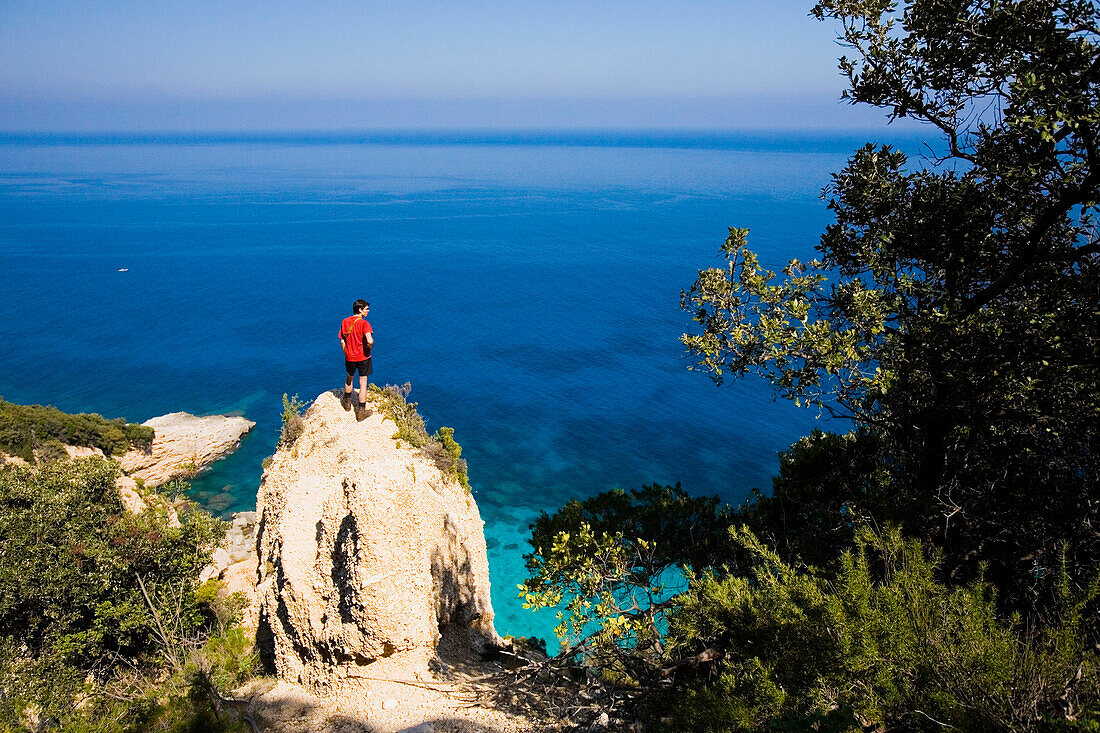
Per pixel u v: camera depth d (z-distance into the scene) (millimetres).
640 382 102812
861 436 14758
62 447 60125
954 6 10008
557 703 15078
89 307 152125
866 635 7324
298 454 22438
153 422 80688
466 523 22484
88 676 21031
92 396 94500
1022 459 11078
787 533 13711
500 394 98938
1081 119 8477
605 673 14586
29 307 150125
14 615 20734
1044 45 9250
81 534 22750
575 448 80375
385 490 18219
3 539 21609
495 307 155500
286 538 19906
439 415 91188
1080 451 10523
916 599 7578
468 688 17828
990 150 10547
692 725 8641
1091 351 9406
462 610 21875
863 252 11992
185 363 111500
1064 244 10742
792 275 12367
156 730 16359
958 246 11109
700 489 70625
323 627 18953
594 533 15305
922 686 7152
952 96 10789
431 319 144875
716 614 9859
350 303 161000
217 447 76438
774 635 8586
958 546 11242
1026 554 10398
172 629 22297
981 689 6617
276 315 148875
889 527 9039
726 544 14227
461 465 23641
